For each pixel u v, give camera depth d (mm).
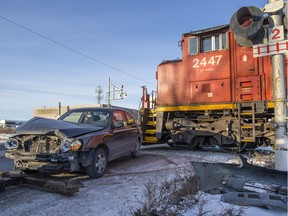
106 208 4672
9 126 47812
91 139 6480
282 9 5180
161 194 4438
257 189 4910
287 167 4945
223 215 3781
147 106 13930
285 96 5129
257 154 9039
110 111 8164
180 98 11742
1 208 4727
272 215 3865
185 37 11758
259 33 5066
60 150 6004
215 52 10984
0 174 5879
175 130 11898
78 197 5258
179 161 8992
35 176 6602
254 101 10008
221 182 4789
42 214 4461
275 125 5125
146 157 9992
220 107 10648
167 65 12266
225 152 11172
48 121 6617
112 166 8320
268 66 9922
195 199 4477
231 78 10570
